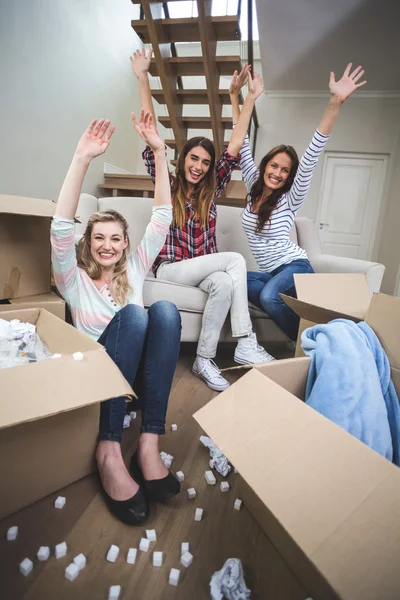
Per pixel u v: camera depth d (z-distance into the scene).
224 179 1.90
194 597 0.65
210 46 2.79
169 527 0.80
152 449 0.88
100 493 0.87
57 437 0.79
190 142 1.67
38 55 2.80
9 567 0.67
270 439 0.58
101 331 1.20
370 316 0.98
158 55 2.76
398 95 4.43
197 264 1.62
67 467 0.85
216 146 3.41
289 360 0.86
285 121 4.75
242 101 3.29
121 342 0.94
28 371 0.66
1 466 0.71
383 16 2.99
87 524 0.78
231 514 0.85
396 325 0.92
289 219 1.89
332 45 3.48
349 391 0.79
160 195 1.27
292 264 1.79
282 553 0.73
